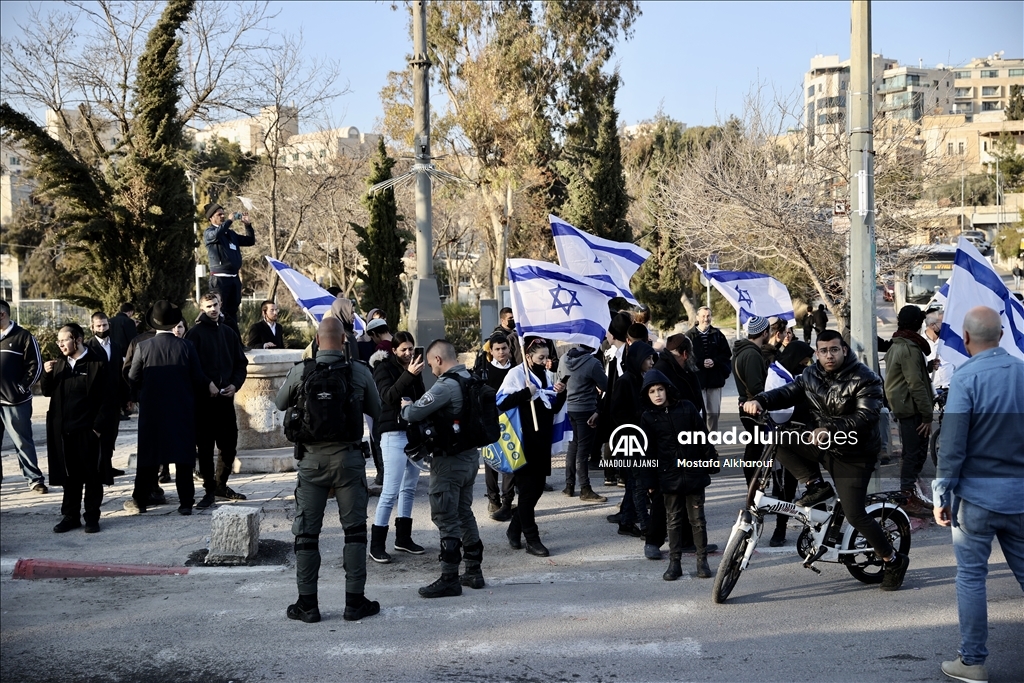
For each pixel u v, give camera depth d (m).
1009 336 7.28
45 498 9.81
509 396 7.50
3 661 5.36
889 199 16.27
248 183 44.97
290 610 6.07
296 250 41.25
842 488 6.16
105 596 6.62
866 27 8.23
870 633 5.58
